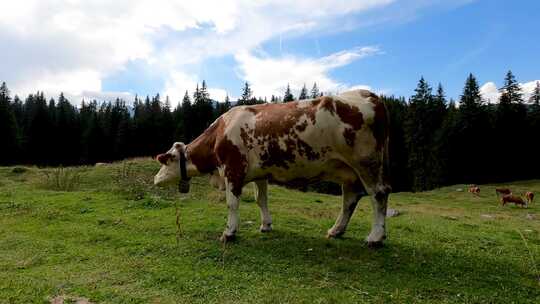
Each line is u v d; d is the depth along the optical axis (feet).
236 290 16.70
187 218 29.07
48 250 22.43
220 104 240.53
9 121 166.81
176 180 26.27
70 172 58.03
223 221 28.09
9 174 61.57
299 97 233.35
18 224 28.81
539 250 23.53
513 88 166.50
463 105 160.45
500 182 156.87
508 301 16.19
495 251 22.99
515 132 163.22
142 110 261.85
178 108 255.91
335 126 20.61
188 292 16.61
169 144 212.64
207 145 25.07
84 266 19.75
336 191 131.54
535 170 164.76
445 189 122.72
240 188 23.57
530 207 85.40
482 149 157.89
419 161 161.99
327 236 24.34
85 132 198.08
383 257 20.67
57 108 252.21
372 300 15.88
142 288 17.03
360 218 32.60
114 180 52.49
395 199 93.61
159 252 21.65
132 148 201.36
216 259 20.49
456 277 18.48
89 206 33.65
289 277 18.10
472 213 62.49
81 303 15.66
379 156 20.95
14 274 18.67
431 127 177.06
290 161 21.93
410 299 16.06
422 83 175.94
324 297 16.01
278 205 39.70
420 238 25.04
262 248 22.13
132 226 27.02
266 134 22.17
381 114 20.75
